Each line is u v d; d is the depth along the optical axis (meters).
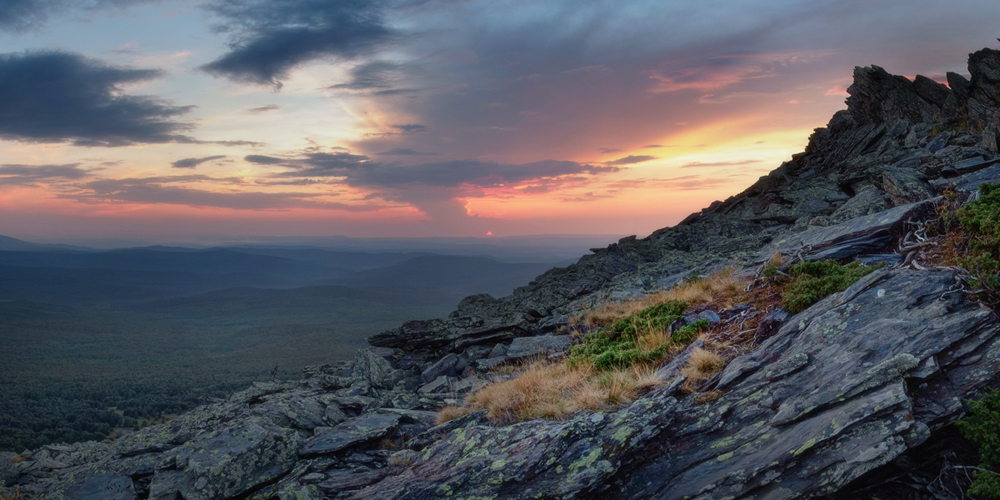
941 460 6.46
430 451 10.10
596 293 22.67
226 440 11.72
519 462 8.13
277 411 13.62
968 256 9.16
